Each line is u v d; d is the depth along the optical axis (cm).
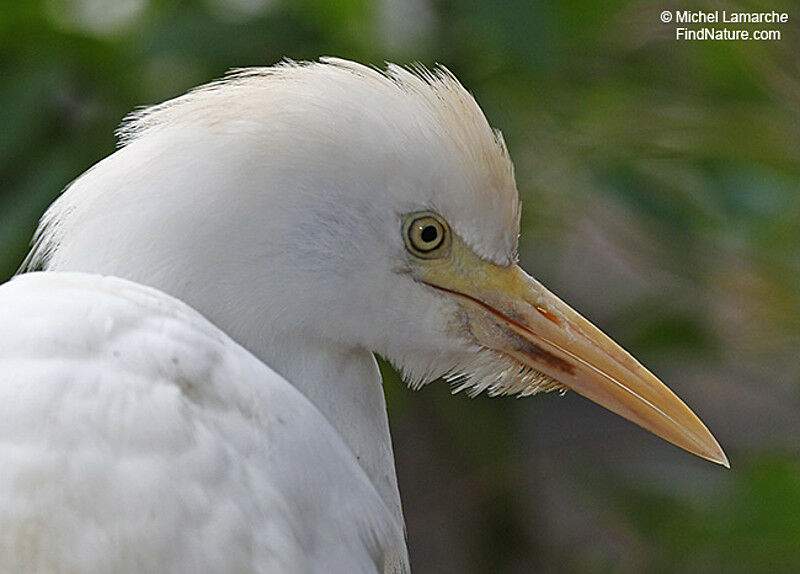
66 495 241
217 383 243
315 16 263
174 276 246
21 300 243
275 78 248
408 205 248
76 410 242
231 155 246
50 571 241
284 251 247
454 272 249
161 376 243
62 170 262
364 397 249
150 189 246
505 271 250
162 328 243
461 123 248
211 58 262
